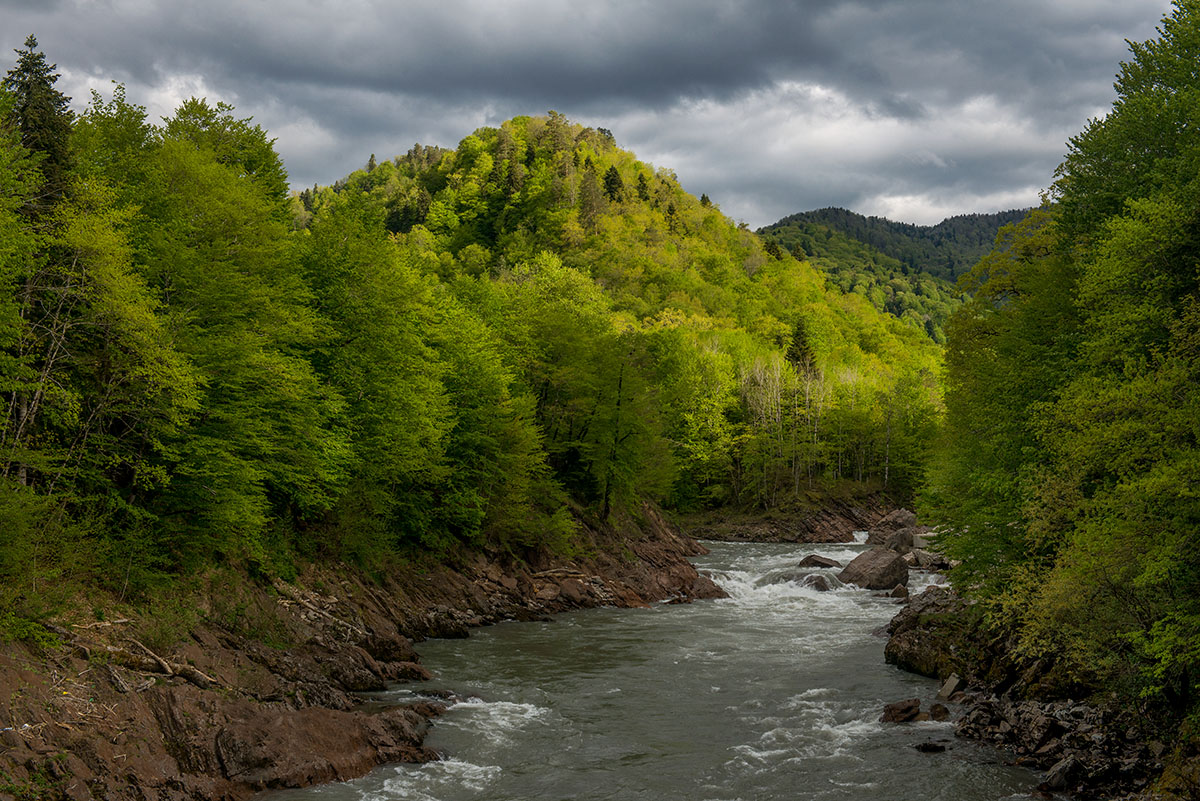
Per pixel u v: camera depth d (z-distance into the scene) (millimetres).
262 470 30891
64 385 24547
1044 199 33375
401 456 40438
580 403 60781
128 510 25922
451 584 44094
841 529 104438
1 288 21688
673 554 66562
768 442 111062
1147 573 17312
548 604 47469
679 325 150500
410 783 20344
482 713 26484
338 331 38594
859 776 21266
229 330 29125
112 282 23234
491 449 49469
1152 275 23125
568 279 125375
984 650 30844
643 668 33500
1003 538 29969
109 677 20609
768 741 24156
